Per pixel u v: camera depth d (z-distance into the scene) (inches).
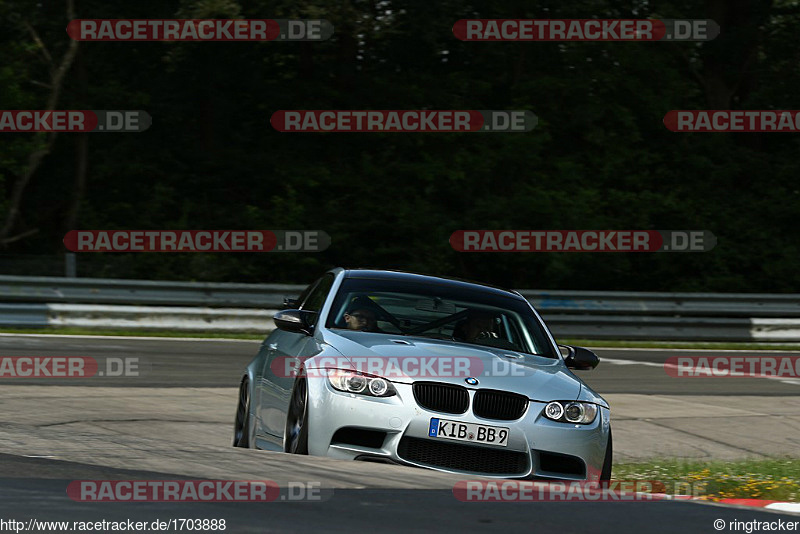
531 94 3759.8
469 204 3577.8
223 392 1686.8
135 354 2053.4
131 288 2573.8
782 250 3705.7
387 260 3459.6
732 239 3772.1
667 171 3907.5
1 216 3085.6
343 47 3659.0
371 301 1080.8
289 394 983.6
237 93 3629.4
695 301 3043.8
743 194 3964.1
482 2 3592.5
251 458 884.6
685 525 706.8
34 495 669.3
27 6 3024.1
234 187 3545.8
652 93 3892.7
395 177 3548.2
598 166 3801.7
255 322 2640.3
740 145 4244.6
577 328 2918.3
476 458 915.4
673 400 1903.3
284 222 3312.0
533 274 3553.2
